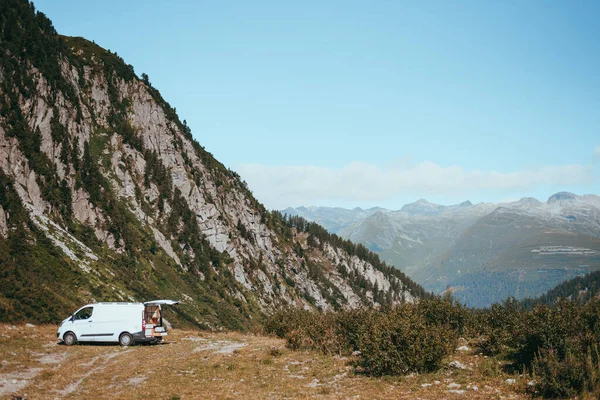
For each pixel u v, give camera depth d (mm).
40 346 28828
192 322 111812
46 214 103562
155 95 192500
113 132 154750
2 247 80688
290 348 30312
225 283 155875
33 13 148375
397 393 17641
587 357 16891
